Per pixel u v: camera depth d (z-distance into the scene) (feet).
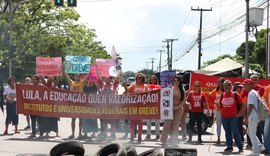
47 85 52.95
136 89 51.34
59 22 187.32
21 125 68.59
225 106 45.42
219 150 46.65
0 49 146.51
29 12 181.57
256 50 208.13
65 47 182.70
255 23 117.91
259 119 43.16
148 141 51.31
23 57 149.28
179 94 47.93
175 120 48.03
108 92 52.29
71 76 126.93
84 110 51.93
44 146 44.32
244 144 53.21
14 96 55.21
